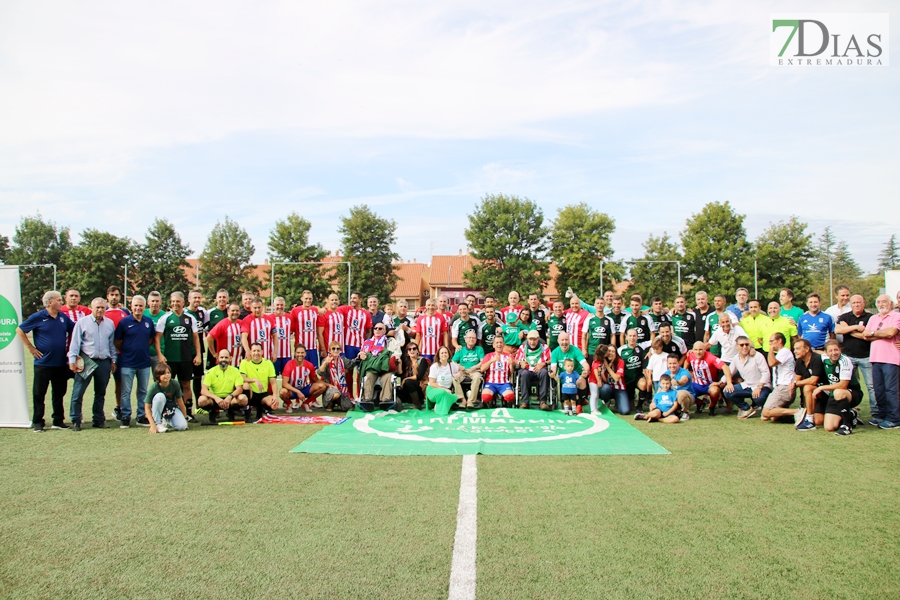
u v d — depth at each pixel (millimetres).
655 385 8812
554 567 3398
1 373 7941
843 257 74938
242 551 3664
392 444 6688
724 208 42062
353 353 10531
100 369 7969
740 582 3215
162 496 4785
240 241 50000
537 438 7000
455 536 3873
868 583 3203
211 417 8195
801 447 6484
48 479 5312
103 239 46562
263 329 9547
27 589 3197
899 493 4781
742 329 9211
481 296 57219
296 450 6398
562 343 9195
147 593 3143
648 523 4098
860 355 8359
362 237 48406
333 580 3260
